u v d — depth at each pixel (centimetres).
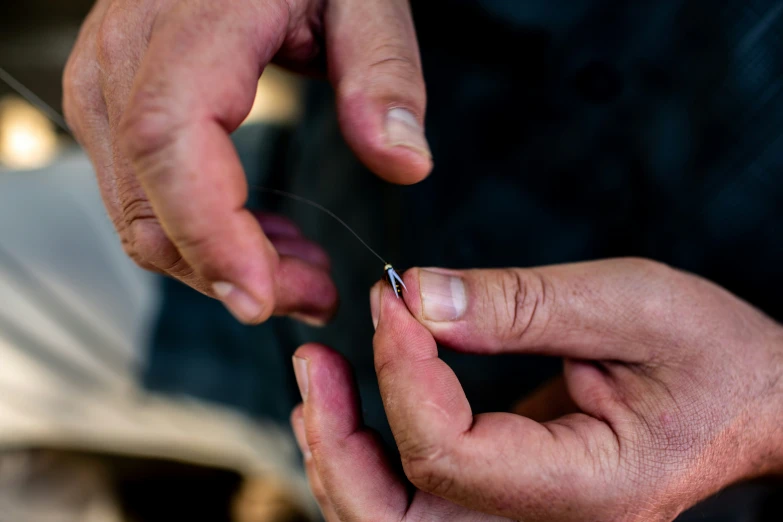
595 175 35
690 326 27
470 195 37
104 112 27
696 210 33
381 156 27
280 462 43
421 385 26
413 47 28
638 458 26
